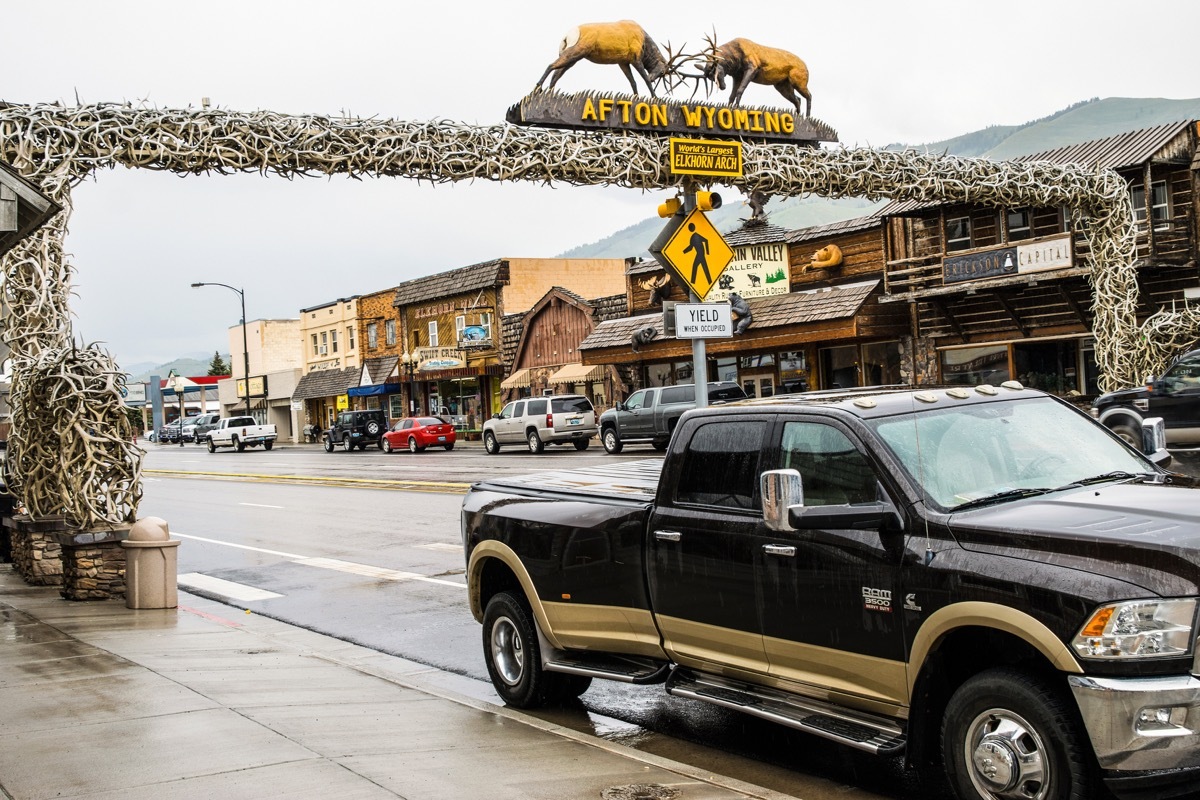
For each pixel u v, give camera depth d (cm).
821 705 530
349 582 1310
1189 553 404
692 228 1057
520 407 3800
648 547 607
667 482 609
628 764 554
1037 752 424
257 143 1434
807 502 536
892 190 2061
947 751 458
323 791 503
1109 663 404
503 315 5097
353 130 1509
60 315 1282
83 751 570
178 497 2800
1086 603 410
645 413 3153
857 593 495
